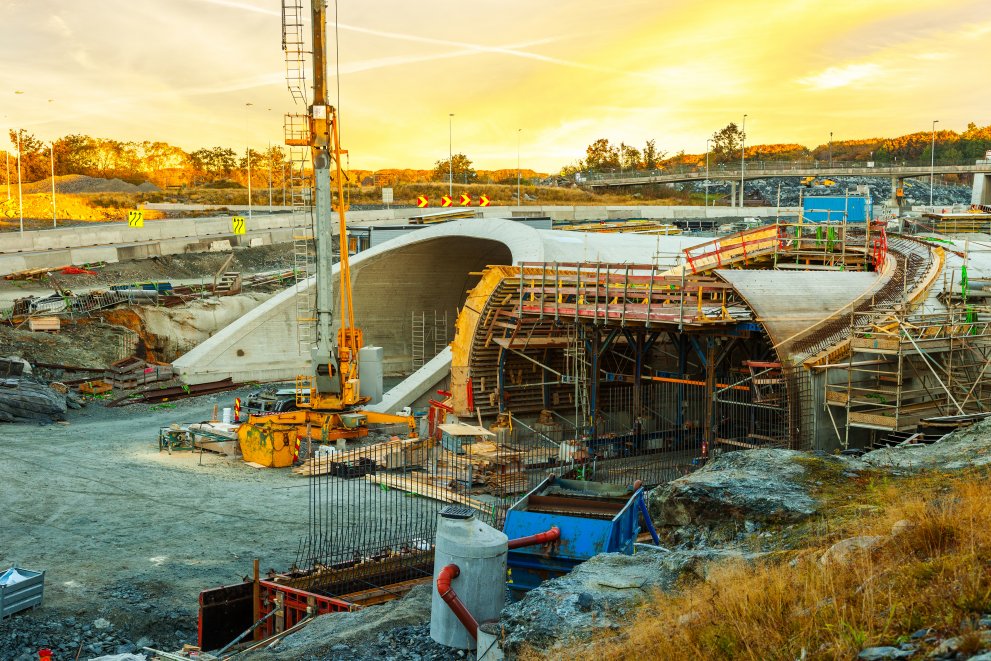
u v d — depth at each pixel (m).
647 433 36.38
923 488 14.05
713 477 16.45
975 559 8.32
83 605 19.97
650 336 39.75
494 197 160.12
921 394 27.98
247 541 24.94
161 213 126.31
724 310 30.95
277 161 191.00
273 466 34.66
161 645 18.44
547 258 44.94
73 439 38.84
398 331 59.28
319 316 38.81
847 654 7.36
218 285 67.38
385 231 71.69
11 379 44.69
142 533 25.67
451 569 12.75
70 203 130.25
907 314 29.22
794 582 9.62
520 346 39.84
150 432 40.94
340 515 27.62
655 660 8.96
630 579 11.99
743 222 109.56
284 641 14.95
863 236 45.69
